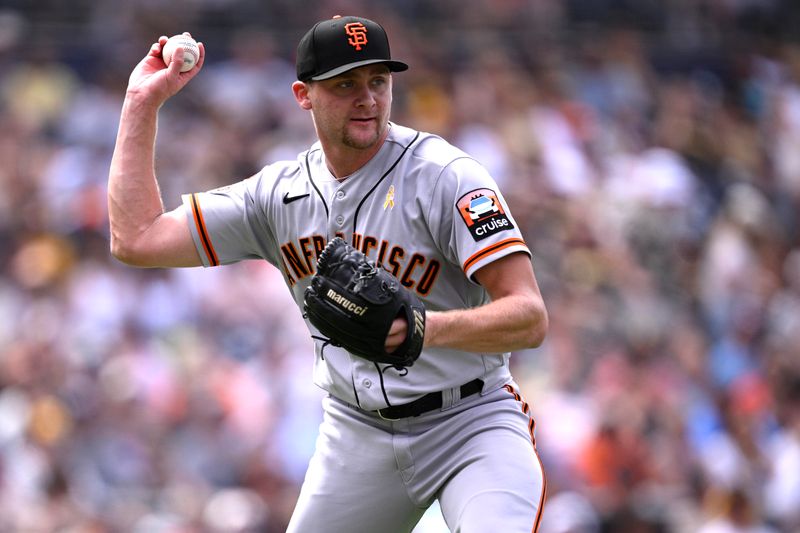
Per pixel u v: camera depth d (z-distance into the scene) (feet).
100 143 150.00
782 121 176.76
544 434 113.70
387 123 45.50
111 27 160.25
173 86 46.75
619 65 171.94
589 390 119.85
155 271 130.21
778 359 130.62
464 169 43.91
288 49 162.09
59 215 138.31
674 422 116.98
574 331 128.57
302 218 45.98
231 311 127.03
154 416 114.21
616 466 107.96
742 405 123.65
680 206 150.51
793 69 183.42
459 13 173.37
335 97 43.42
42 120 151.84
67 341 122.01
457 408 45.73
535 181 150.82
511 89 162.81
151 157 46.83
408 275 44.62
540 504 43.27
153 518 102.27
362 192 44.78
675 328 134.51
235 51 159.84
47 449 108.06
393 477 46.57
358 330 39.81
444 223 43.86
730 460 113.80
